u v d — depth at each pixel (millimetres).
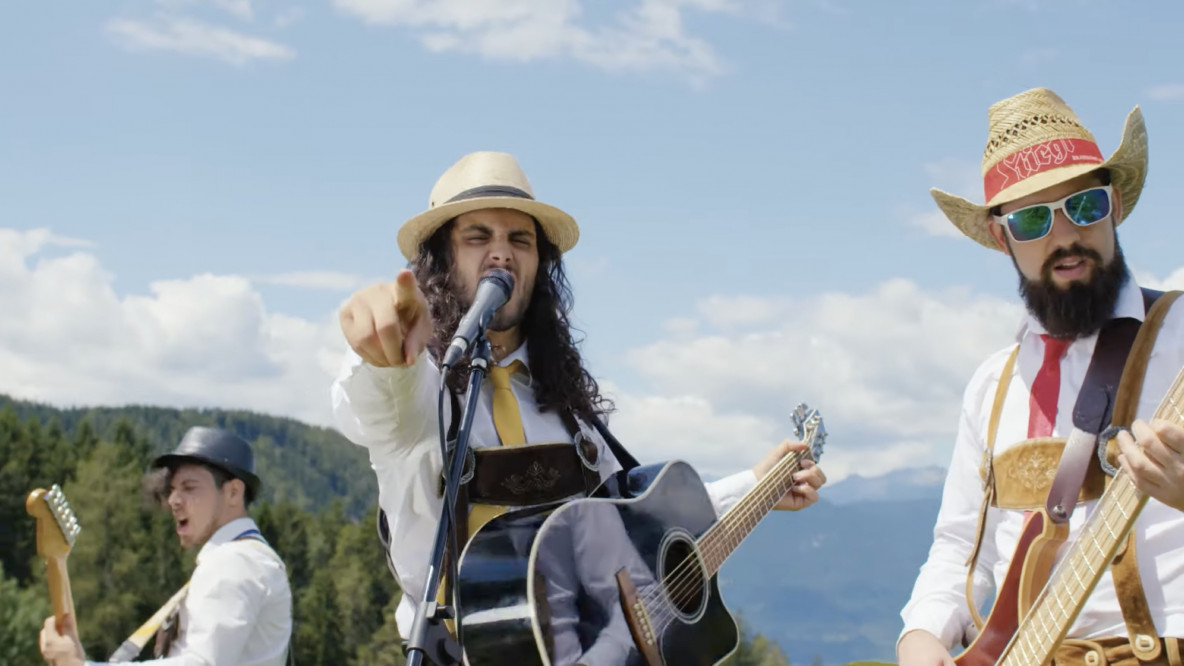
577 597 3648
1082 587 3188
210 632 4832
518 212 4215
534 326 4301
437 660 3018
